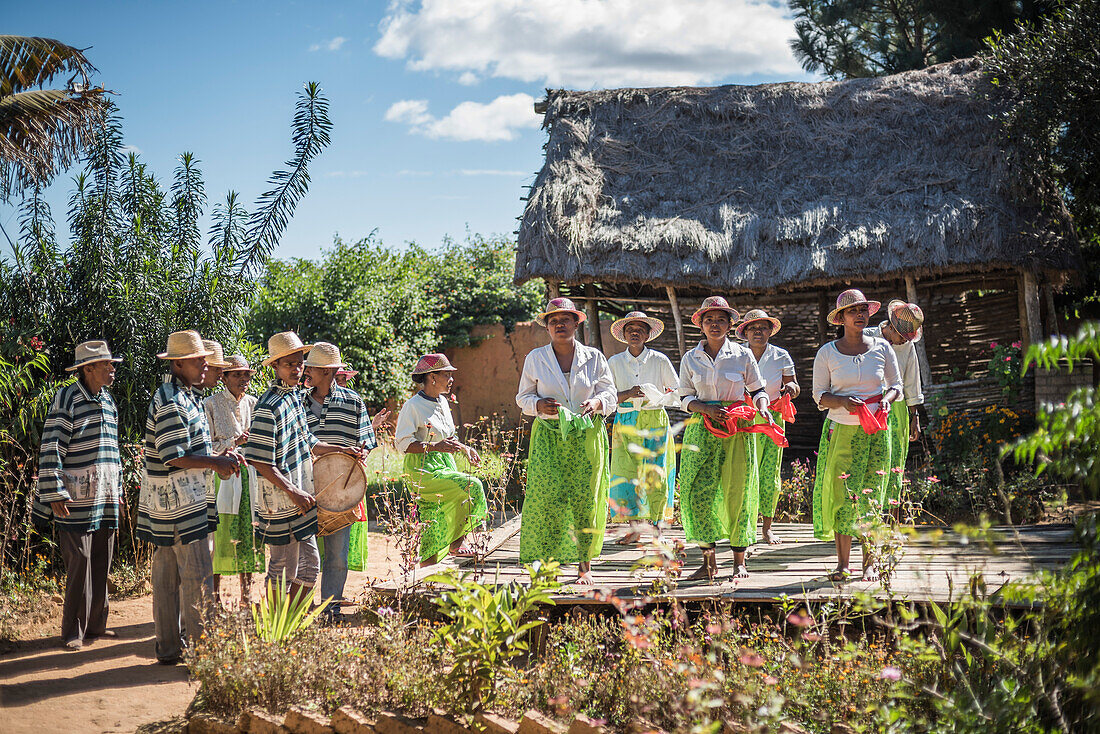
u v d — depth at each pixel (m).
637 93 13.08
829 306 13.52
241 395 6.79
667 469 6.70
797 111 12.52
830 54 19.73
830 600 5.05
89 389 6.01
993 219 10.55
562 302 5.93
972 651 4.27
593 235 11.29
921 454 10.67
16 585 6.89
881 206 11.09
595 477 5.82
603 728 3.76
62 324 8.16
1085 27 10.59
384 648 4.71
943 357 13.77
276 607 5.23
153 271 8.39
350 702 4.40
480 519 7.03
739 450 5.86
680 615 4.30
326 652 4.71
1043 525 7.46
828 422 5.96
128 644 5.99
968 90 11.84
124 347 8.10
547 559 5.82
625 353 7.00
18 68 7.59
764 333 7.40
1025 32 11.50
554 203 11.49
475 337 18.67
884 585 4.68
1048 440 3.04
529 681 4.36
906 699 3.79
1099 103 10.41
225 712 4.54
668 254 11.10
